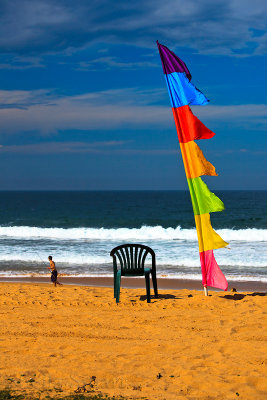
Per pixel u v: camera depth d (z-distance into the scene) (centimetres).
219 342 593
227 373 475
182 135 896
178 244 2369
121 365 501
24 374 465
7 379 448
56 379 454
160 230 2945
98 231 2923
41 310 802
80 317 743
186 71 879
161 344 580
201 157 890
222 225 4444
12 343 590
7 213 6856
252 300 868
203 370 484
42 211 7425
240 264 1683
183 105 890
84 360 519
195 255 1936
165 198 14062
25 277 1470
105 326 682
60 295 965
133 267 899
